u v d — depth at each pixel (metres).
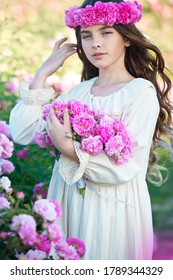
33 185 4.34
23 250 3.18
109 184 3.33
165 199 6.11
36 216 2.99
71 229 3.41
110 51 3.49
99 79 3.64
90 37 3.52
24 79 5.33
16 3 8.47
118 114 3.40
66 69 6.52
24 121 3.68
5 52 5.59
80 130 3.20
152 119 3.44
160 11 8.98
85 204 3.37
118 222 3.36
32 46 5.89
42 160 4.34
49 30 8.26
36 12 8.53
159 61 3.79
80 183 3.37
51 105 3.37
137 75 3.76
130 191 3.41
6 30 5.96
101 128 3.22
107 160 3.24
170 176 6.13
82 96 3.57
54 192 3.54
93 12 3.43
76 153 3.20
